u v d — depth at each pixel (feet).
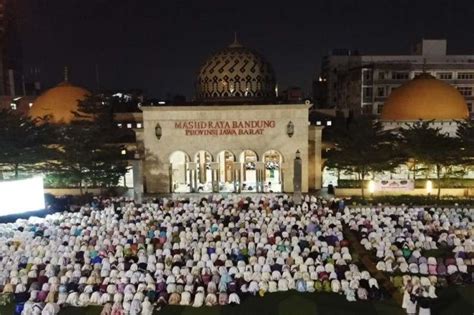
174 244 110.42
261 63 193.98
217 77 191.01
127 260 102.94
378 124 178.60
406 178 180.65
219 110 178.50
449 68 272.31
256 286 94.89
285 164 179.63
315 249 105.60
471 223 124.06
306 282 95.91
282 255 103.24
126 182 194.29
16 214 146.30
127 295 87.25
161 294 91.20
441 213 133.80
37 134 178.81
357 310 88.99
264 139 179.32
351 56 319.47
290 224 123.03
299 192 154.71
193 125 180.04
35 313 84.43
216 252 104.88
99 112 189.26
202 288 92.27
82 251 107.14
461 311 88.48
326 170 190.19
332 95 338.13
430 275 100.42
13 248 110.22
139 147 186.29
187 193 179.93
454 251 110.73
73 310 89.45
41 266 101.71
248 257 104.88
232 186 185.78
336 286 95.09
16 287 94.94
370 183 171.42
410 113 202.69
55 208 154.30
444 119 200.95
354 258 111.75
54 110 211.82
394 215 131.95
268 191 180.34
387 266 104.06
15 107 276.41
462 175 177.37
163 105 184.03
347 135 180.65
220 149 180.14
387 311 88.53
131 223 125.80
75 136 167.73
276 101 198.18
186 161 192.54
